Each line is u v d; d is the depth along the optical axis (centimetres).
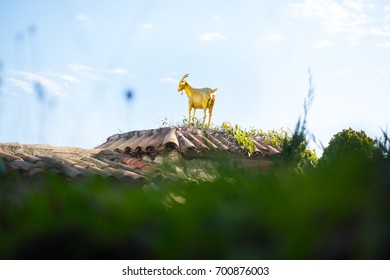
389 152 297
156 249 151
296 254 139
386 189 152
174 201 226
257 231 153
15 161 1181
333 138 1005
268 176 270
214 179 273
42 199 179
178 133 1731
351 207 150
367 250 131
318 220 150
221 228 157
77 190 186
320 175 223
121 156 1509
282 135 1900
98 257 152
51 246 152
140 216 181
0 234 165
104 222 166
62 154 1420
